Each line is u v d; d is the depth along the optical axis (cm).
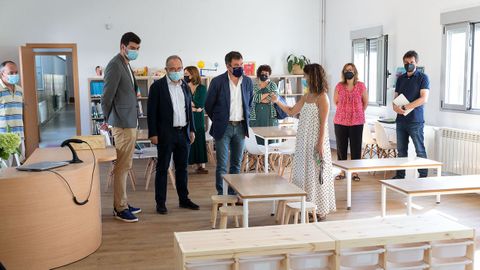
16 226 395
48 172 410
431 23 784
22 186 393
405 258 289
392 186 482
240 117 571
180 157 597
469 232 294
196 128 819
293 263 276
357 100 709
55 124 1700
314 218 488
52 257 416
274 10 1116
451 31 750
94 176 455
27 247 401
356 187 724
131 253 456
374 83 974
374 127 832
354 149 720
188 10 1070
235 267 265
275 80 1127
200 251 260
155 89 568
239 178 488
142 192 707
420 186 473
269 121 767
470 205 624
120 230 524
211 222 539
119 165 546
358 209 606
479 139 667
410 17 835
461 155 698
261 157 817
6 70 705
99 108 1015
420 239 287
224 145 570
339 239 277
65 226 422
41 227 406
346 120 715
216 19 1086
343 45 1060
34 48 1014
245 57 1110
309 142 520
